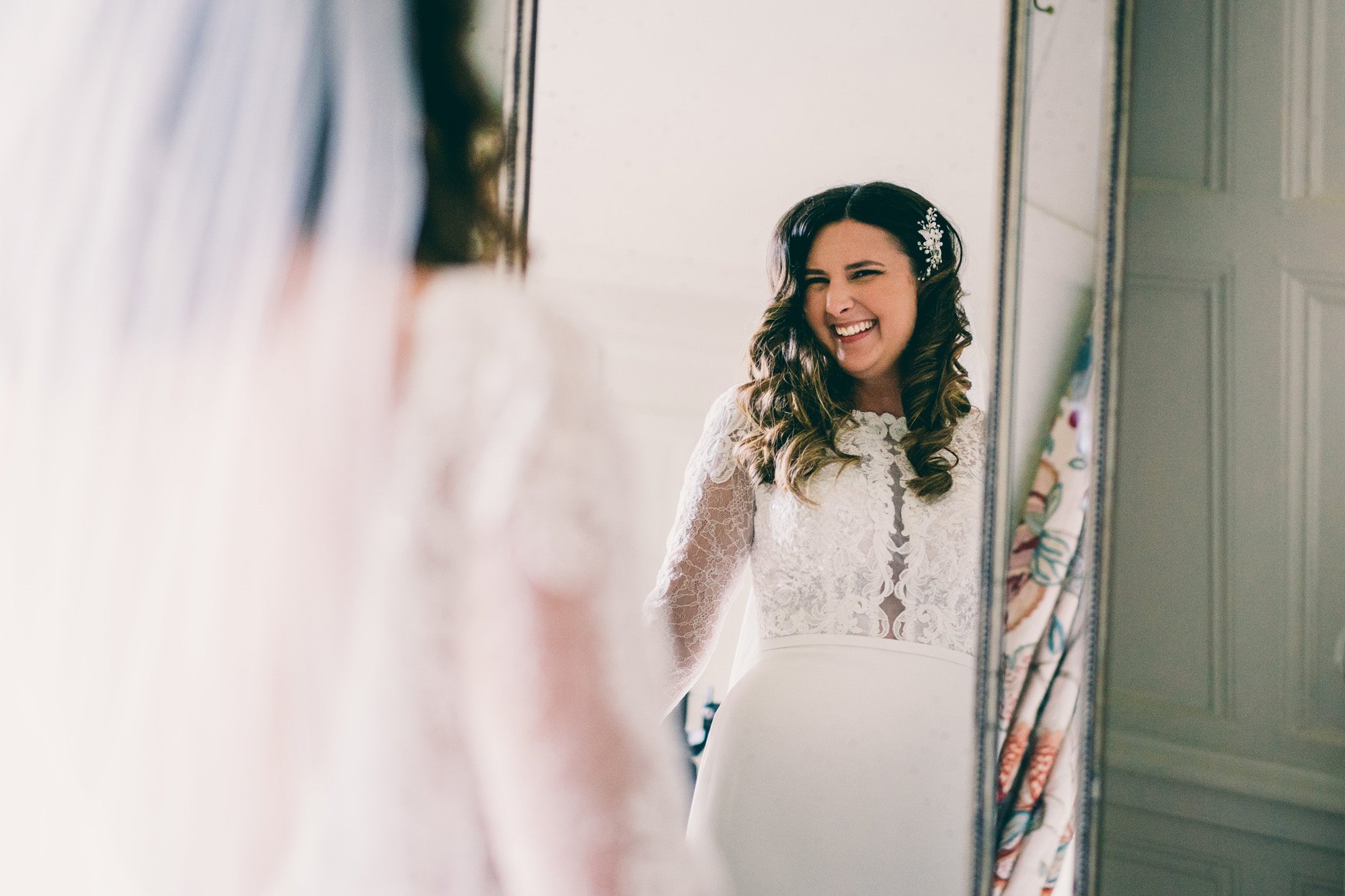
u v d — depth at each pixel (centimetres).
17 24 52
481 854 47
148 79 50
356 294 49
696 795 152
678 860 46
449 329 50
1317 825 128
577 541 47
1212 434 132
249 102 50
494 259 56
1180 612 134
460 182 56
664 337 165
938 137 155
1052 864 138
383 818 46
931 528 148
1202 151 131
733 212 163
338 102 51
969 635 146
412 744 46
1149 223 134
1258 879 131
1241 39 129
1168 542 135
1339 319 127
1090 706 137
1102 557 136
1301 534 129
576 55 167
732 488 154
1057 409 138
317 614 47
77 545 49
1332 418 127
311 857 47
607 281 167
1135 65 134
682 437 167
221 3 51
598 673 46
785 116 161
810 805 146
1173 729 135
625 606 49
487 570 46
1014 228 138
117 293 49
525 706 45
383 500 47
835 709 147
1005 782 139
